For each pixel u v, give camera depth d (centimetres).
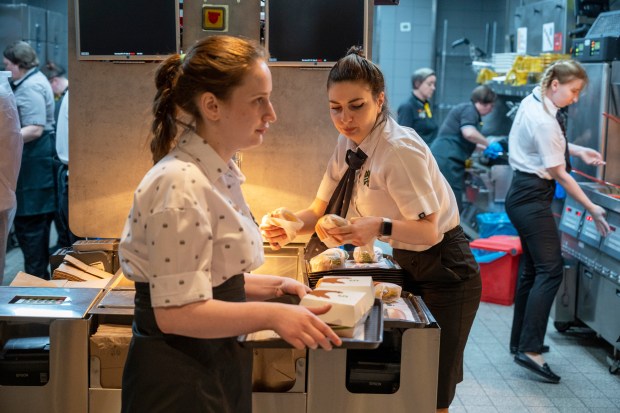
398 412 249
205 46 176
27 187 555
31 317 244
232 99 174
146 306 180
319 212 284
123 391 188
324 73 312
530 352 431
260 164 318
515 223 442
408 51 994
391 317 234
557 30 610
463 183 677
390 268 269
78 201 320
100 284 288
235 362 191
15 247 719
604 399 402
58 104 588
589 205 431
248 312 168
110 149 316
